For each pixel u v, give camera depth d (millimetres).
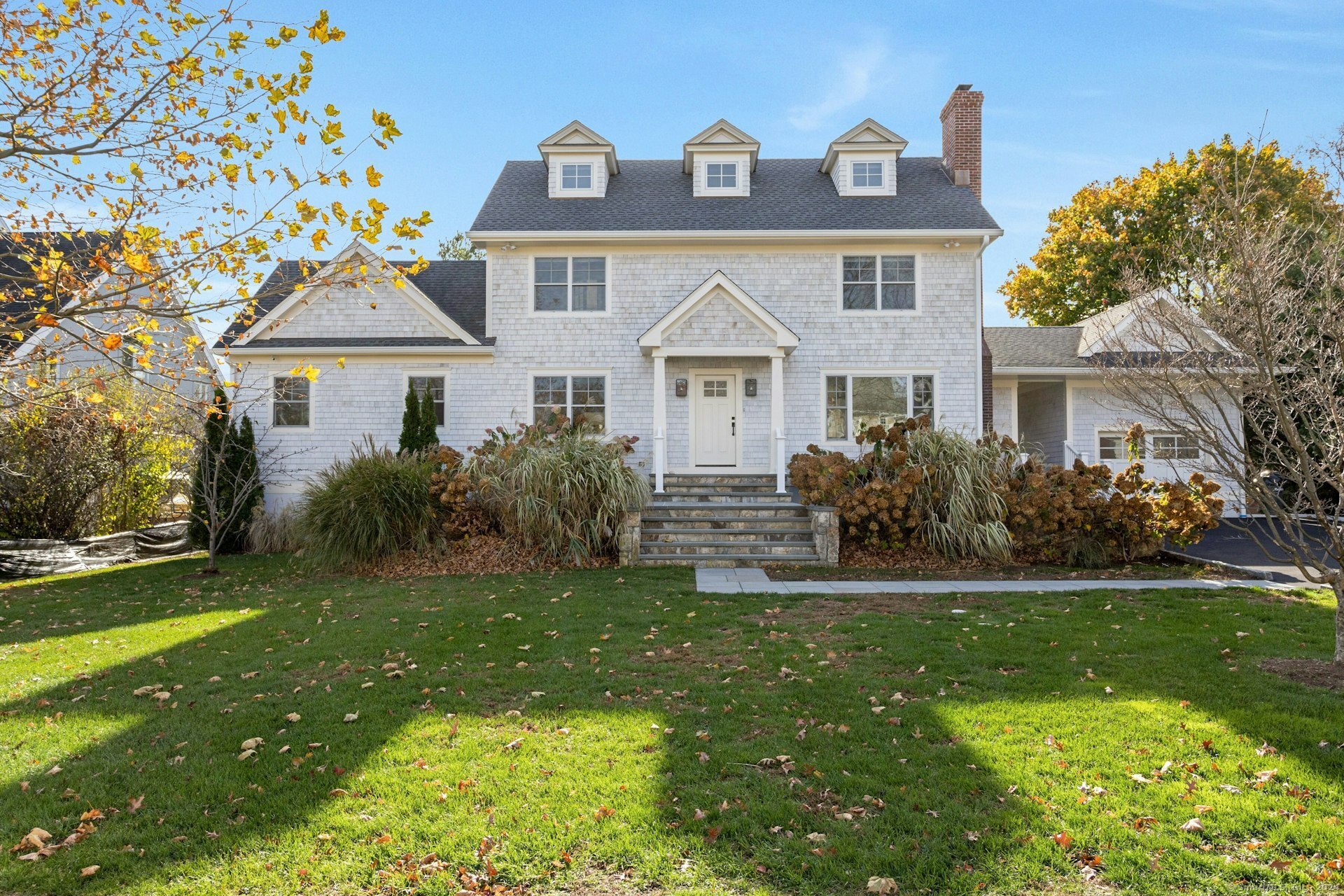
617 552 12742
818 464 13672
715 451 17016
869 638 7207
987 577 11117
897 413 16812
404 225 5418
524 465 12508
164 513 18328
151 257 5680
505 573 11641
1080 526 12078
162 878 3305
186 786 4176
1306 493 6008
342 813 3840
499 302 16969
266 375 16688
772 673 6195
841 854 3426
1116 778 4129
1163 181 27203
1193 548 13711
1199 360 6148
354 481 12258
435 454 14008
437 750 4621
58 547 13891
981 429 16562
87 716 5383
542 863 3393
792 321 16906
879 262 16938
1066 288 31062
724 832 3646
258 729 5039
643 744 4695
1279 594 9258
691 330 15609
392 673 6293
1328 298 5824
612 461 12977
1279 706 5125
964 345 16766
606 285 17031
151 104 5363
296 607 9258
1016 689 5688
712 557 12445
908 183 18719
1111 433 18594
